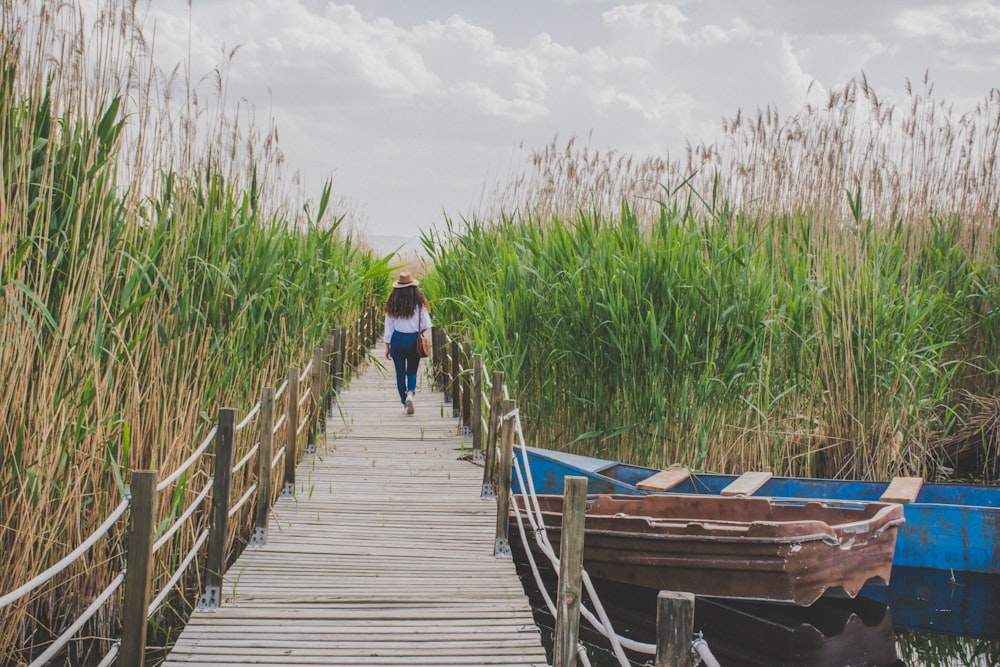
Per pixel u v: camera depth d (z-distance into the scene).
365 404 12.55
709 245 9.11
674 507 6.90
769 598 5.84
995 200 10.48
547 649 5.83
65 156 4.78
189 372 5.88
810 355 8.74
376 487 8.05
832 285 8.71
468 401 10.44
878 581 6.37
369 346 18.05
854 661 5.78
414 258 22.39
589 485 7.72
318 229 9.29
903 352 8.47
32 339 4.43
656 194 11.30
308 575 5.79
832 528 5.88
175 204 6.11
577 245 9.60
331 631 4.91
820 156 9.73
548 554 5.47
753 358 8.36
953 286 10.23
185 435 5.85
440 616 5.16
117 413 5.14
